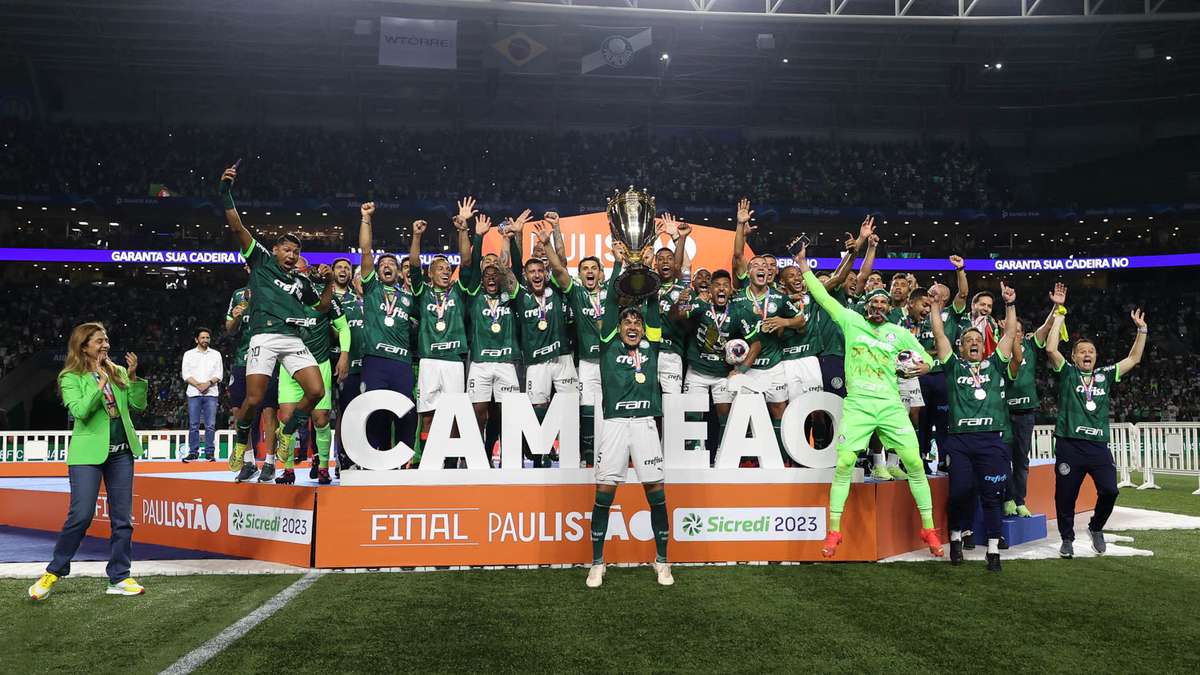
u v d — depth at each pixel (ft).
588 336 25.88
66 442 54.80
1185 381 102.73
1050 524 32.53
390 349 26.86
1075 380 25.31
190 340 104.06
